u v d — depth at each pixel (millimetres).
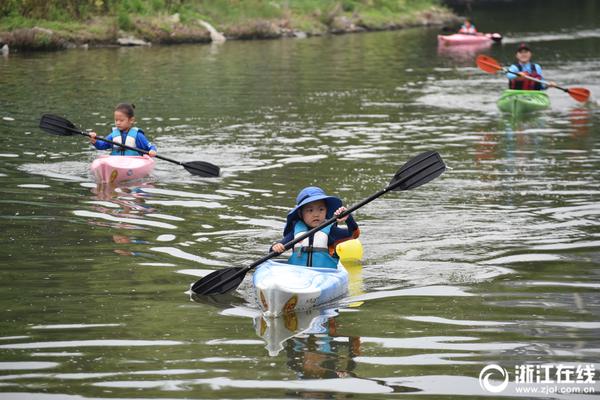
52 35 56844
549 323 13180
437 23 89625
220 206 20625
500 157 26797
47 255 16469
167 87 41406
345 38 72688
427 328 13039
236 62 52750
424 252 17094
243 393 10719
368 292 14875
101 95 38188
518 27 84250
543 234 18281
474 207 20547
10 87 39656
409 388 10914
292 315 13742
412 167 16609
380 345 12367
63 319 13227
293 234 16031
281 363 11695
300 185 22891
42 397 10594
